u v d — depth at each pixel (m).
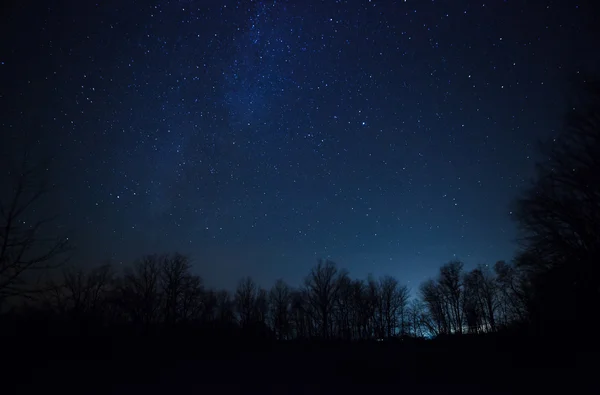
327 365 26.83
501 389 17.36
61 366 23.66
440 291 63.00
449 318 61.09
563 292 22.52
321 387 20.48
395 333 63.47
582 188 21.91
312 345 43.69
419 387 19.28
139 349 31.36
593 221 21.69
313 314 61.97
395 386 19.89
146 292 45.44
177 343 37.31
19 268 19.78
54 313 28.50
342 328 61.56
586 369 18.41
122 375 23.28
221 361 29.88
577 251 22.16
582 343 21.45
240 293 59.94
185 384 21.58
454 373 20.81
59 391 19.52
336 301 63.00
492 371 20.22
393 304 66.12
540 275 23.53
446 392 17.88
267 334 52.44
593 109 21.61
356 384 20.86
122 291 43.44
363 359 27.67
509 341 24.80
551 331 22.81
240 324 52.59
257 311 59.81
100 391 19.84
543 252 23.50
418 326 64.94
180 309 47.75
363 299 66.06
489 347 25.45
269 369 25.98
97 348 27.89
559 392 16.12
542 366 20.09
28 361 23.31
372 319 65.12
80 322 29.91
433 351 28.67
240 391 19.94
